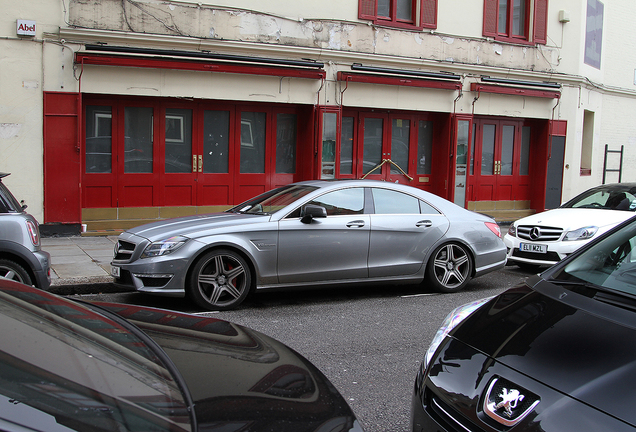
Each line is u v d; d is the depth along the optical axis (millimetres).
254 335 2600
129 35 10742
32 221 5980
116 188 11430
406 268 7195
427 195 7582
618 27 18438
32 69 10195
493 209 15742
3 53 9977
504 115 15156
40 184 10438
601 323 2357
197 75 11438
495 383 2254
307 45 12492
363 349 5145
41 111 10328
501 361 2344
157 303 6688
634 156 19672
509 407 2131
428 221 7336
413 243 7211
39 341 1847
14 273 5793
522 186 16172
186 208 12078
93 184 11234
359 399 4020
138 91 11008
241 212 7062
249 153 12641
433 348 2814
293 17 12297
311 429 1804
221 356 2211
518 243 8953
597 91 17578
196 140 12055
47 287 6047
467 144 14570
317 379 2219
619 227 3250
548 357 2240
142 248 6172
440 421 2395
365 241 6922
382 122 13969
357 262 6906
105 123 11258
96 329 2117
